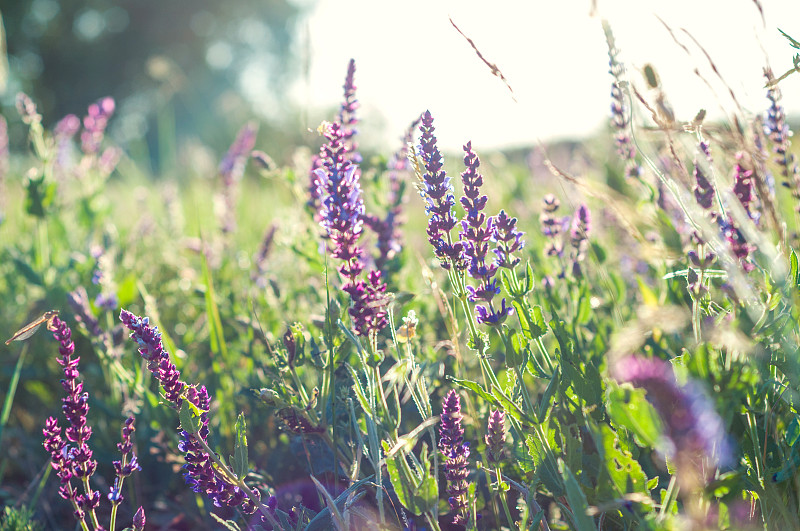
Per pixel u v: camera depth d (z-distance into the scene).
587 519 0.68
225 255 1.49
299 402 0.84
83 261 1.34
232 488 0.79
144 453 1.01
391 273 1.05
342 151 0.81
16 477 1.09
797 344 0.71
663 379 0.64
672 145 0.79
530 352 0.79
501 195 1.50
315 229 1.06
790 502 0.73
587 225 0.95
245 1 16.58
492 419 0.78
